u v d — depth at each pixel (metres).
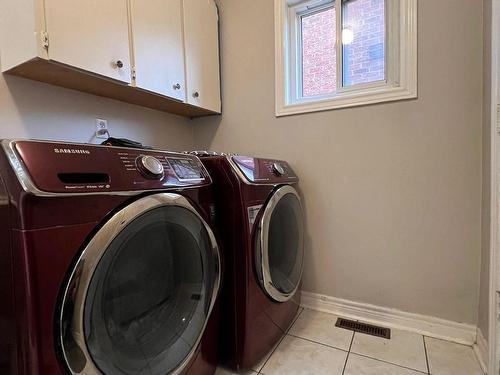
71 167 0.64
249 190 1.16
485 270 1.23
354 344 1.37
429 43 1.39
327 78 1.81
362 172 1.59
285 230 1.45
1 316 0.64
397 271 1.52
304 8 1.83
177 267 0.94
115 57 1.27
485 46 1.23
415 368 1.19
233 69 1.99
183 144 2.11
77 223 0.63
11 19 1.09
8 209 0.60
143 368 0.80
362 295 1.62
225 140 2.05
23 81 1.24
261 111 1.89
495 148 1.06
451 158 1.37
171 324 0.91
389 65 1.57
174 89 1.60
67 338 0.61
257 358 1.21
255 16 1.88
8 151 0.60
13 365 0.62
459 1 1.32
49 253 0.59
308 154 1.74
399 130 1.48
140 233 0.78
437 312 1.43
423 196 1.44
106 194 0.68
